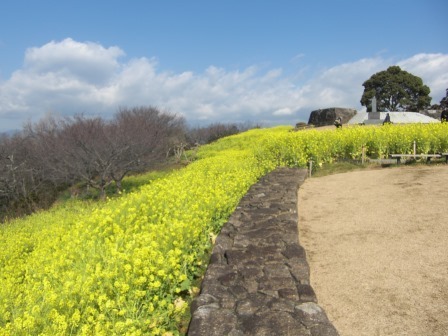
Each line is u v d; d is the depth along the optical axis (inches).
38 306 144.3
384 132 569.9
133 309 145.6
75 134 818.8
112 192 855.1
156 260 173.9
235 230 238.2
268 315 142.7
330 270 203.6
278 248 205.2
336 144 560.4
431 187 348.8
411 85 2226.9
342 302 171.8
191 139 1656.0
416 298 167.6
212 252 204.4
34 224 478.9
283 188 361.7
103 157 810.2
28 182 974.4
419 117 1282.0
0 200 953.5
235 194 344.2
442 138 527.5
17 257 331.0
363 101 2340.1
